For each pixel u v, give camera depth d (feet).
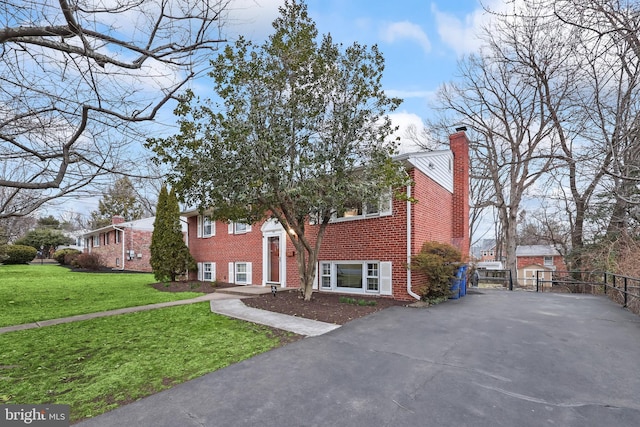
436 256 29.19
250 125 23.71
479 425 9.18
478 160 71.87
